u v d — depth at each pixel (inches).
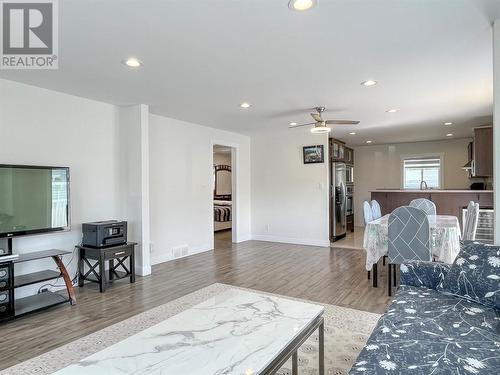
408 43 98.0
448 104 173.0
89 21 83.0
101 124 164.4
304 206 262.7
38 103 137.9
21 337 101.3
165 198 203.3
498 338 61.6
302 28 87.7
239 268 184.5
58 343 97.4
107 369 54.2
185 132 218.7
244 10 78.2
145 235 171.0
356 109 183.0
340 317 115.0
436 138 313.3
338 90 145.7
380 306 125.4
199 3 74.9
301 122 220.7
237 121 217.3
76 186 152.7
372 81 133.3
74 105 152.0
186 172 219.3
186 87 139.7
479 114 197.8
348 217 317.4
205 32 89.4
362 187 371.2
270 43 97.0
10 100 128.7
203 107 176.4
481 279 79.1
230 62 111.7
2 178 119.3
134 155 170.4
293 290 145.3
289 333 66.6
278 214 274.8
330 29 88.5
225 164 422.0
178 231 212.4
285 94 151.3
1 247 124.5
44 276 125.9
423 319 69.7
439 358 54.8
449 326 66.4
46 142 140.6
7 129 127.7
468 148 303.6
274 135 275.7
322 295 138.3
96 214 161.8
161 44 96.8
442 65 116.1
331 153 267.0
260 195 283.7
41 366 85.2
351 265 191.0
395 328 66.1
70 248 150.2
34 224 127.9
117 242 152.8
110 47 98.6
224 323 71.6
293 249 240.8
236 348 60.7
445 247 135.3
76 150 152.6
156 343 62.7
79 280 151.3
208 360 56.7
